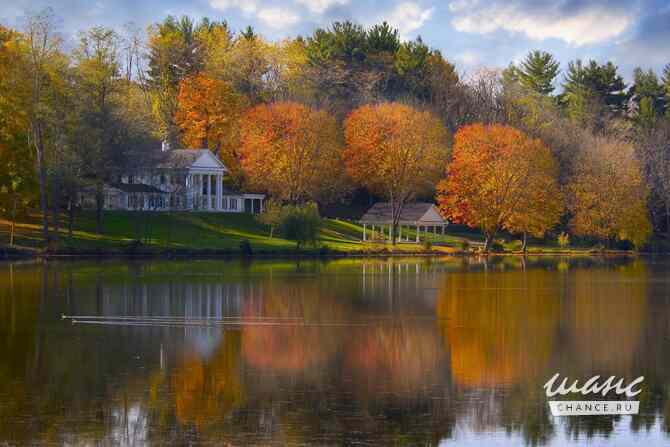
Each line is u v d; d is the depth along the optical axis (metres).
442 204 150.25
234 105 161.38
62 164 113.62
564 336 53.78
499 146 147.38
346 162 157.50
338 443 31.62
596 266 117.81
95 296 71.06
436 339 52.31
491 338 52.81
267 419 34.25
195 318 59.91
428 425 33.88
